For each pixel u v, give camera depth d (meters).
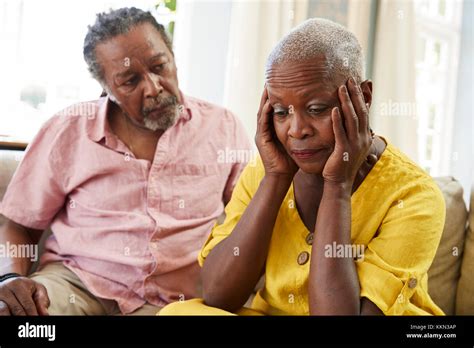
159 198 1.15
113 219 1.14
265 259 0.86
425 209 0.79
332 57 0.75
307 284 0.82
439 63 1.91
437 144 1.88
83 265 1.12
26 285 0.98
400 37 1.74
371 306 0.75
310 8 1.65
